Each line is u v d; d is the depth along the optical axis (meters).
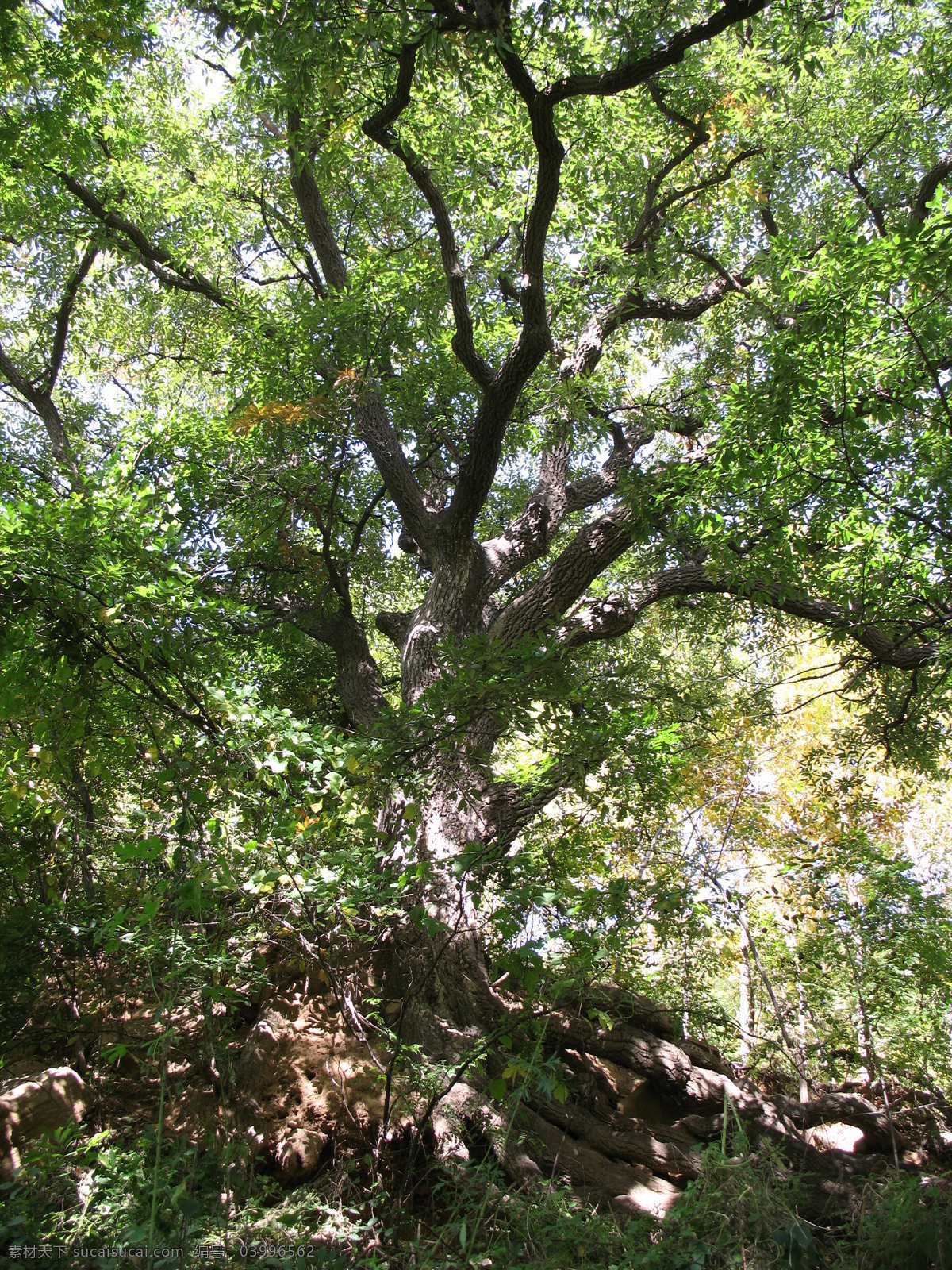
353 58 7.09
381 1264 4.09
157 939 4.49
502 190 11.95
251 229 14.77
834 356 7.42
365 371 10.66
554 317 12.25
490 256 13.02
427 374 11.70
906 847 13.98
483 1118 5.77
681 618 14.48
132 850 4.12
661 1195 5.65
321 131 9.08
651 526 9.16
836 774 11.32
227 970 5.05
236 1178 4.73
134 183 12.38
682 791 8.67
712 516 8.36
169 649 4.86
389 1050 6.02
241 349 11.62
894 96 12.41
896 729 11.15
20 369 14.80
